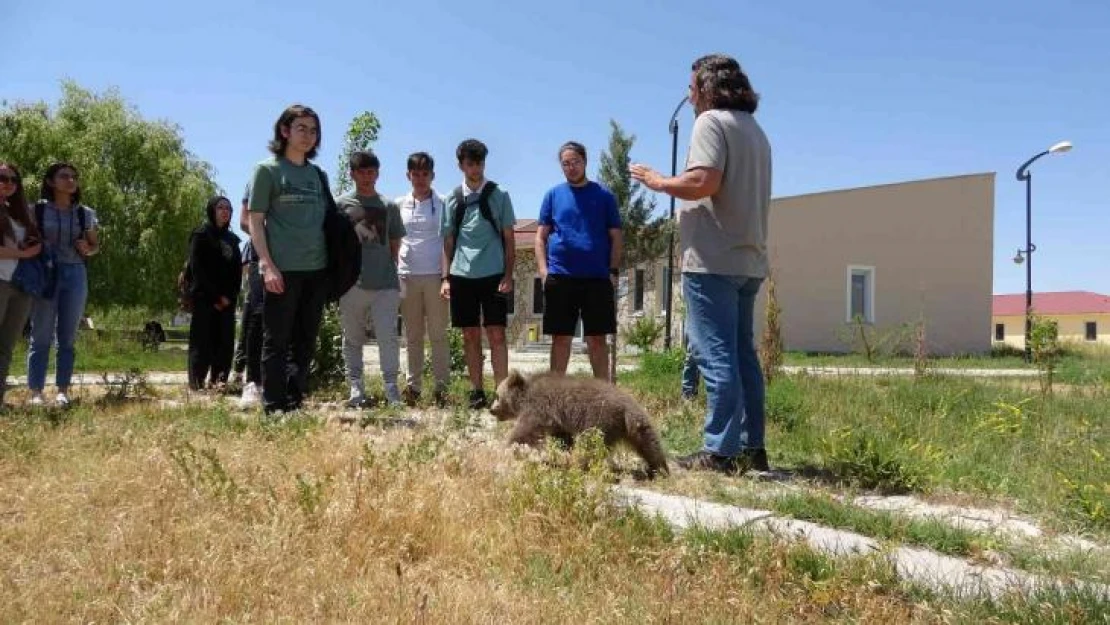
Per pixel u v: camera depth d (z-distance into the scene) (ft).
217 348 35.88
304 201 24.29
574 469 15.43
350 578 11.71
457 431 22.59
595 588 11.87
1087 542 15.10
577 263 27.89
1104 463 20.58
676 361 43.83
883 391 37.40
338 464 16.85
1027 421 27.99
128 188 111.75
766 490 17.62
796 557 12.95
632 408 19.56
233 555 11.71
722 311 19.63
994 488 18.86
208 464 16.46
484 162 29.94
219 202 35.24
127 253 107.55
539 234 28.94
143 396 31.01
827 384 40.11
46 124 107.86
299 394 25.71
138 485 14.97
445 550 13.07
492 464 17.65
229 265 35.50
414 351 32.55
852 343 90.17
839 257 101.81
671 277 60.85
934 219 107.14
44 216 28.09
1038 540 14.92
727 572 12.41
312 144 24.39
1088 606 11.34
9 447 18.52
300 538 12.69
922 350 48.06
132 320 88.74
